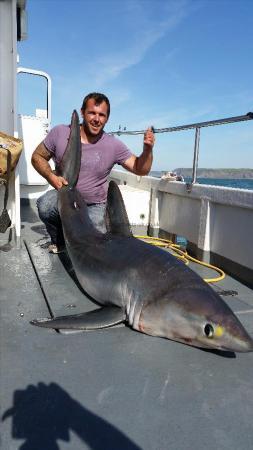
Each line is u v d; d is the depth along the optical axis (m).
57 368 2.10
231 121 3.58
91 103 3.68
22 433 1.62
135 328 2.51
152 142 3.63
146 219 5.87
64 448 1.54
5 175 3.88
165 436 1.63
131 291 2.53
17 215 4.35
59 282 3.36
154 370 2.11
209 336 2.14
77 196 3.65
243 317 2.79
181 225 4.91
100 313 2.60
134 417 1.74
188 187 4.57
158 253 2.63
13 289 3.20
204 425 1.71
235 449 1.58
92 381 1.99
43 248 4.39
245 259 3.62
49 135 3.93
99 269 2.84
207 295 2.26
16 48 4.15
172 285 2.37
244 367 2.18
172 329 2.31
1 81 4.25
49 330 2.52
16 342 2.36
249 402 1.88
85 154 3.85
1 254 4.16
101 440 1.60
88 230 3.30
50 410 1.76
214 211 4.15
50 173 3.77
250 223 3.55
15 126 4.24
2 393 1.87
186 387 1.98
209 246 4.23
